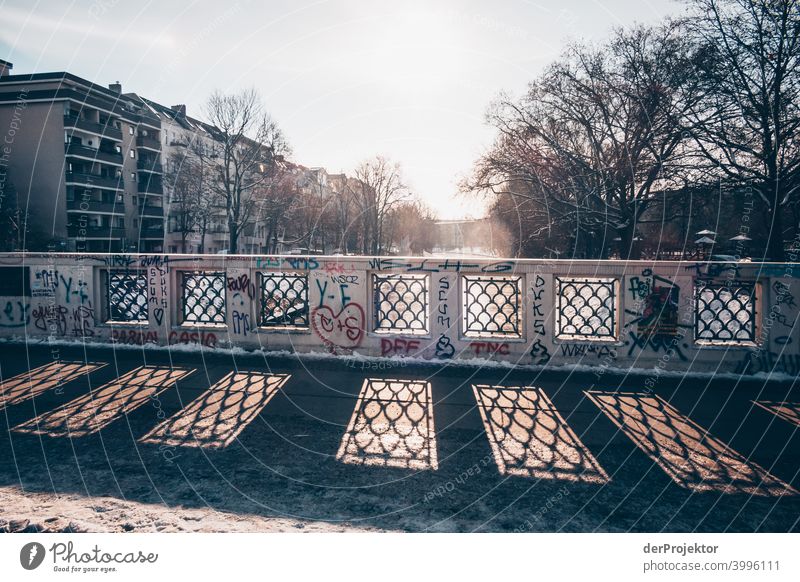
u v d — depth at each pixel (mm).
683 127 18703
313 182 36781
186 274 6848
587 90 21688
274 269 6539
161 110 50188
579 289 6023
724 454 3689
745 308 5707
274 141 32406
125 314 7023
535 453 3727
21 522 2754
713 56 17672
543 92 23078
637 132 20594
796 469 3445
